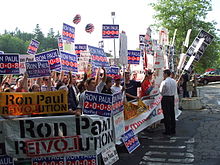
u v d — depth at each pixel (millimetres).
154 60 7898
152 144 6617
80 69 9273
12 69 4770
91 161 4148
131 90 7219
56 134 4105
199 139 6828
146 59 8766
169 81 7371
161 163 5262
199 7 23922
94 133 4137
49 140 4102
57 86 5832
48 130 4086
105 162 4422
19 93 4008
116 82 6242
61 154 4129
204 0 24391
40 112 4051
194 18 24172
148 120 7266
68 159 4141
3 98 3994
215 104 13070
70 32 8445
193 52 9547
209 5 24406
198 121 9086
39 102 4039
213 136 7035
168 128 7469
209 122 8805
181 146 6309
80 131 4129
